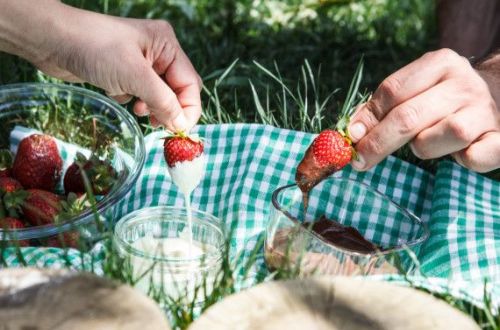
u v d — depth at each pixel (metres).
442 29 1.14
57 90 0.82
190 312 0.58
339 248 0.61
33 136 0.76
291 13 1.27
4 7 0.69
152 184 0.77
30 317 0.44
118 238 0.62
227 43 1.17
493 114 0.68
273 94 1.03
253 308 0.46
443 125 0.66
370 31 1.26
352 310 0.46
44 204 0.72
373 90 1.12
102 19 0.71
